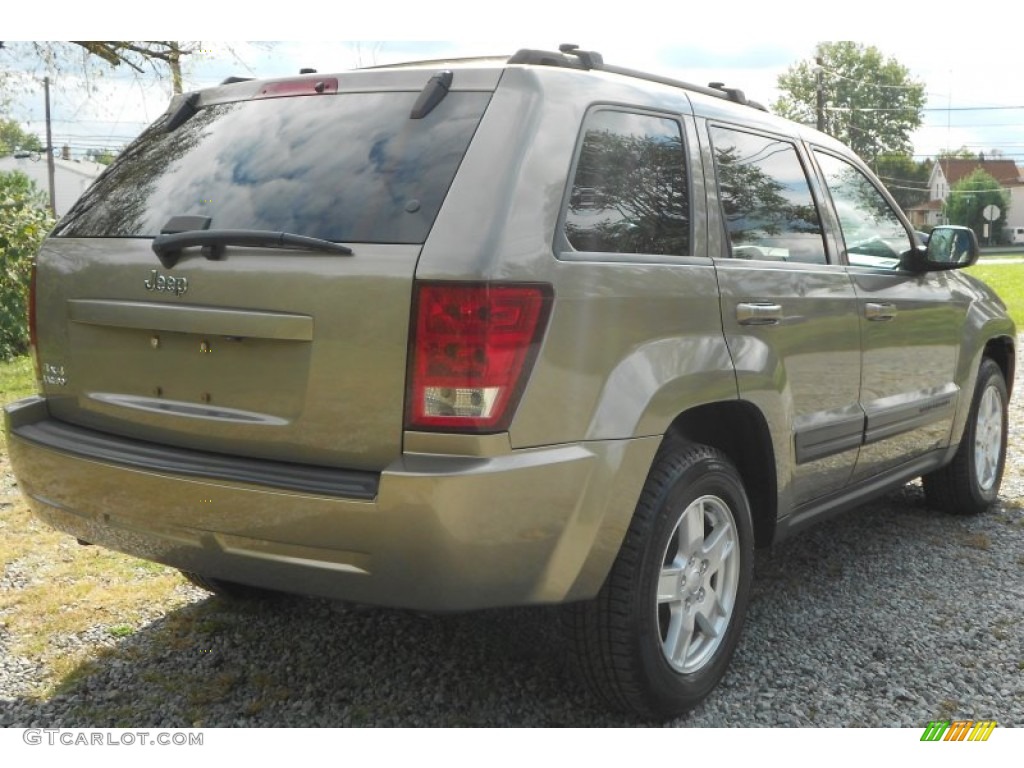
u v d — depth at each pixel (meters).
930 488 5.01
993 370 5.04
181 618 3.64
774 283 3.29
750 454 3.31
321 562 2.45
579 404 2.53
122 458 2.70
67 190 54.50
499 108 2.58
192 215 2.74
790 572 4.22
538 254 2.47
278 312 2.50
